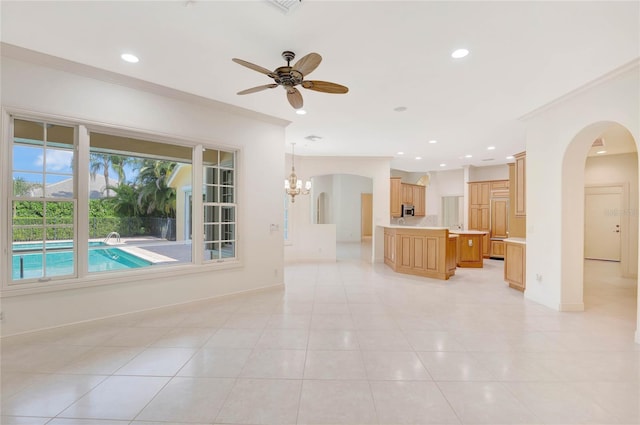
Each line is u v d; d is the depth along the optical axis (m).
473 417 1.86
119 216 5.73
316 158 7.76
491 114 4.33
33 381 2.24
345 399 2.04
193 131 3.93
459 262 7.05
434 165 8.97
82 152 3.18
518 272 4.84
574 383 2.23
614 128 4.89
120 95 3.37
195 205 4.04
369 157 7.81
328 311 3.84
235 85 3.48
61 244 3.13
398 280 5.65
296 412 1.91
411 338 3.02
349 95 3.70
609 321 3.48
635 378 2.29
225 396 2.07
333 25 2.33
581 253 3.82
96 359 2.57
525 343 2.90
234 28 2.39
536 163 4.21
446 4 2.07
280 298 4.40
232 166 4.47
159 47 2.68
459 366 2.47
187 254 6.25
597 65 2.88
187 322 3.43
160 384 2.21
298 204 7.82
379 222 7.84
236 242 4.42
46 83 2.94
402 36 2.46
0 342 2.76
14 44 2.65
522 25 2.29
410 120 4.68
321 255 7.89
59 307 3.05
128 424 1.80
